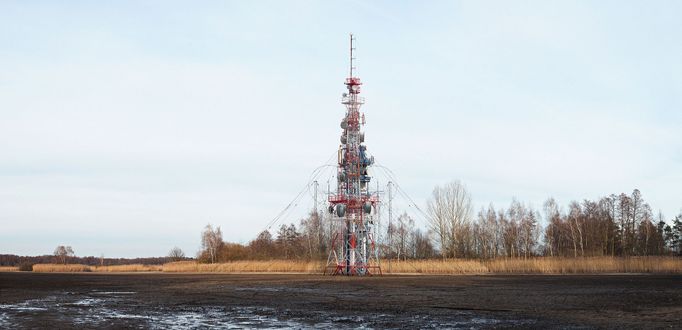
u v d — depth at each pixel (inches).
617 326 804.0
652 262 3159.5
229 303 1170.6
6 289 1689.2
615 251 5027.1
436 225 4281.5
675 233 5403.5
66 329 785.6
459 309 1044.5
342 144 2832.2
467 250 4237.2
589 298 1290.6
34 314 972.6
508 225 4906.5
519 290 1584.6
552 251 4894.2
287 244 5339.6
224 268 3607.3
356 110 2802.7
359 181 2768.2
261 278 2444.6
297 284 1916.8
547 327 798.5
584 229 4963.1
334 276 2647.6
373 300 1242.6
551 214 5142.7
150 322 858.8
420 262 3201.3
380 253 3385.8
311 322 857.5
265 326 813.9
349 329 783.7
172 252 5506.9
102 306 1111.6
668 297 1310.3
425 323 845.8
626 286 1761.8
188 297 1336.1
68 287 1788.9
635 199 5206.7
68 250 6131.9
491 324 833.5
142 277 2723.9
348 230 2795.3
